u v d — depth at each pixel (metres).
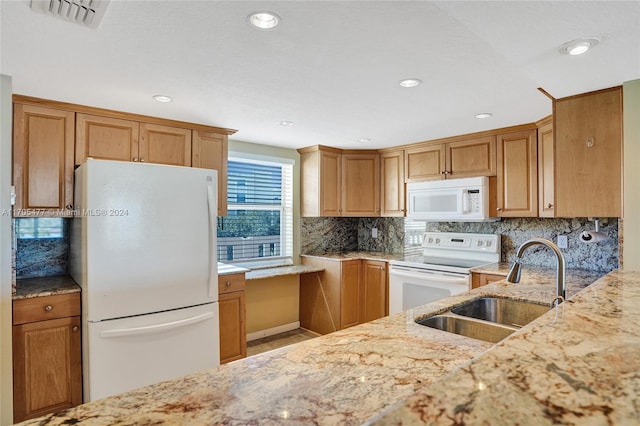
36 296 2.13
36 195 2.35
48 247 2.74
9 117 1.96
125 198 2.21
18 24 1.43
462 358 1.06
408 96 2.32
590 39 1.42
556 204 2.20
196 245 2.48
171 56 1.74
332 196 4.06
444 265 3.36
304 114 2.73
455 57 1.75
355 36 1.54
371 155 4.15
